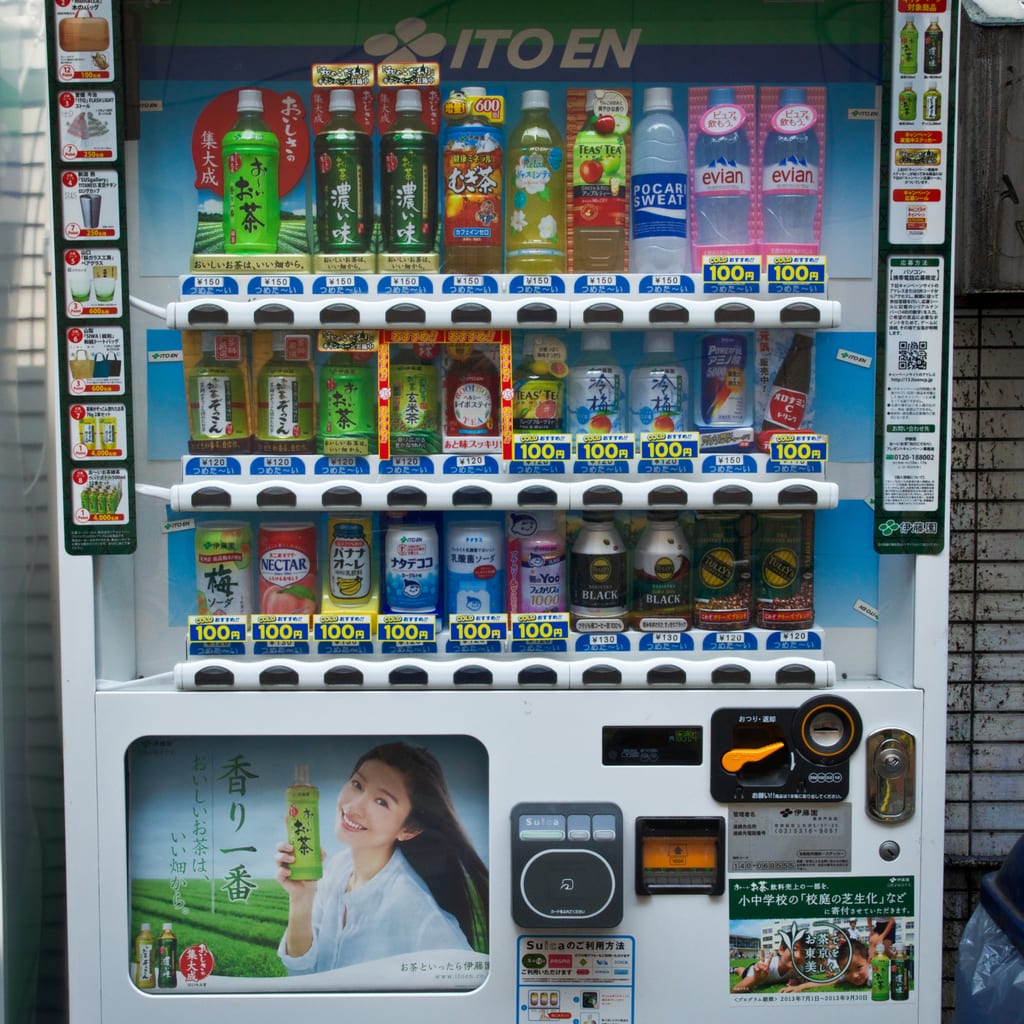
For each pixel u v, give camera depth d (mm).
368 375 1832
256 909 1776
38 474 2082
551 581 1836
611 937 1746
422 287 1747
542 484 1721
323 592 1887
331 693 1723
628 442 1764
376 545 1889
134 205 1858
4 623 1973
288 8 1882
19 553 2035
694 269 1886
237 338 1833
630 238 1901
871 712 1743
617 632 1796
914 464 1758
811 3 1881
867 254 1874
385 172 1842
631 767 1737
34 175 2062
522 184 1844
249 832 1783
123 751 1722
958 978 1942
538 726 1733
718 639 1795
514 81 1896
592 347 1852
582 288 1750
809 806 1748
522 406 1821
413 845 1780
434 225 1846
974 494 2758
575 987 1741
